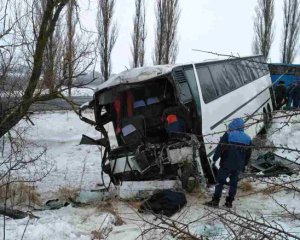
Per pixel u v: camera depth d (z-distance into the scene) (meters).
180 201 8.23
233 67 13.37
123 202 8.91
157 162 9.12
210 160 9.70
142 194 9.09
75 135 17.53
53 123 18.58
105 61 29.88
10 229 7.08
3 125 8.06
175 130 9.26
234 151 8.33
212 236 6.11
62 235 6.99
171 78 9.02
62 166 13.34
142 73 9.18
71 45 8.84
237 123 8.41
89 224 7.60
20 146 11.17
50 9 8.16
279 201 8.77
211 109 10.21
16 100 8.09
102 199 9.11
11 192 8.80
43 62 8.33
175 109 9.29
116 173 9.66
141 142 9.52
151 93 9.65
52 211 8.35
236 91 12.75
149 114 9.65
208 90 10.45
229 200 8.42
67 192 9.80
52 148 15.81
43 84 8.20
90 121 9.70
